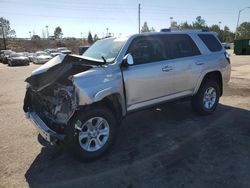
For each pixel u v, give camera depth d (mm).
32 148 4430
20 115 6438
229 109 6359
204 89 5641
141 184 3299
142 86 4469
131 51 4430
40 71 4289
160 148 4270
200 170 3566
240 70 14820
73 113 3639
